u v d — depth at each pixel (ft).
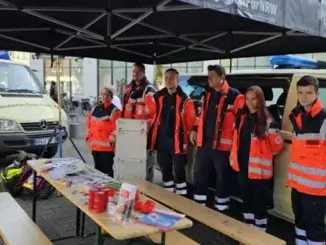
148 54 22.06
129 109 17.35
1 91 24.12
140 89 17.24
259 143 11.92
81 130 42.73
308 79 10.30
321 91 12.85
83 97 76.84
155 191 13.66
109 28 13.98
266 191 12.26
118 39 17.39
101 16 13.62
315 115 10.32
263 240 9.55
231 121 13.21
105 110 17.60
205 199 14.25
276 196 12.82
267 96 14.48
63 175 11.78
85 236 13.29
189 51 20.70
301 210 11.18
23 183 17.30
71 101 63.21
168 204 12.30
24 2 12.14
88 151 29.63
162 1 11.41
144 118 17.01
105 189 9.18
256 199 12.28
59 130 21.42
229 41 18.06
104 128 17.57
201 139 13.82
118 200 8.70
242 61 52.70
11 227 10.47
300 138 10.65
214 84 13.35
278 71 14.78
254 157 12.00
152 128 16.26
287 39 16.70
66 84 80.89
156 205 9.27
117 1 12.13
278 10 9.78
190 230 13.56
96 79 82.07
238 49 18.61
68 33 16.72
